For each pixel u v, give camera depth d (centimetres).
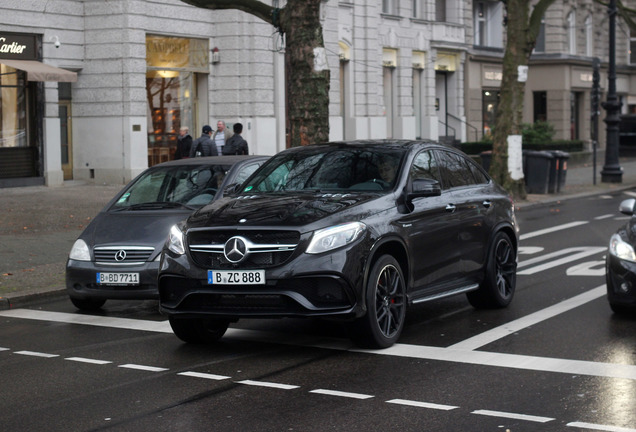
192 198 1128
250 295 796
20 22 2661
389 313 851
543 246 1633
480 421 617
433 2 4559
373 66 4100
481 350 834
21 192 2558
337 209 826
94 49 2867
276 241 798
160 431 609
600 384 706
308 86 1747
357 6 4000
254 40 3189
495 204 1051
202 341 891
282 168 956
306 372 763
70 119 2917
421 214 905
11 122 2675
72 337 945
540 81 5359
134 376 766
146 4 2894
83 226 1858
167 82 3034
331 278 788
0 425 634
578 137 5619
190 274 817
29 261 1433
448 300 1114
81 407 674
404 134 4362
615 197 2820
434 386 709
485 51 4991
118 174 2859
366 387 710
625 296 945
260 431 603
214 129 3206
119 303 1163
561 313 1008
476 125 4984
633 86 6219
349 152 949
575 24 5494
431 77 4584
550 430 595
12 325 1023
